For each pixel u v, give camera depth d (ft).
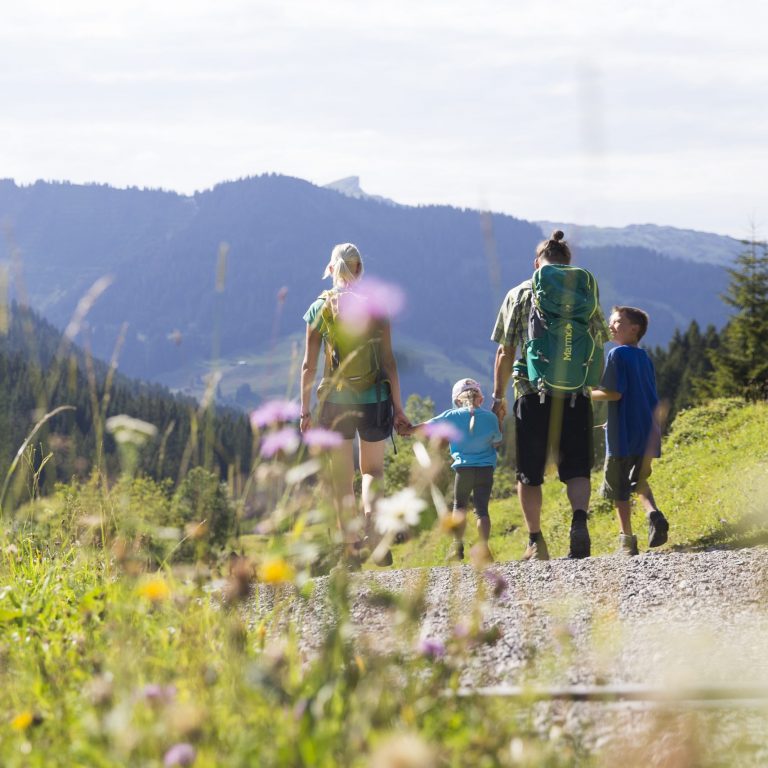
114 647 16.57
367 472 35.96
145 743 11.72
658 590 27.22
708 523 53.01
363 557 21.53
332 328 33.83
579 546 39.86
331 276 35.17
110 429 16.65
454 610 23.04
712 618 23.27
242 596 15.87
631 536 43.86
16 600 23.77
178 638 17.06
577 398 40.52
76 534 24.59
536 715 15.70
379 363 34.40
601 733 14.75
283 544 15.61
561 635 17.84
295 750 11.69
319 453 15.99
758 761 13.47
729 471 68.64
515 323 42.29
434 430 14.82
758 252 268.21
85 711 14.23
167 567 18.03
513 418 40.40
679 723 14.62
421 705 13.83
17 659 18.45
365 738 11.89
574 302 39.88
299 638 18.75
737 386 269.85
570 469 40.81
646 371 43.52
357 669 14.38
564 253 42.22
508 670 18.60
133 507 16.87
